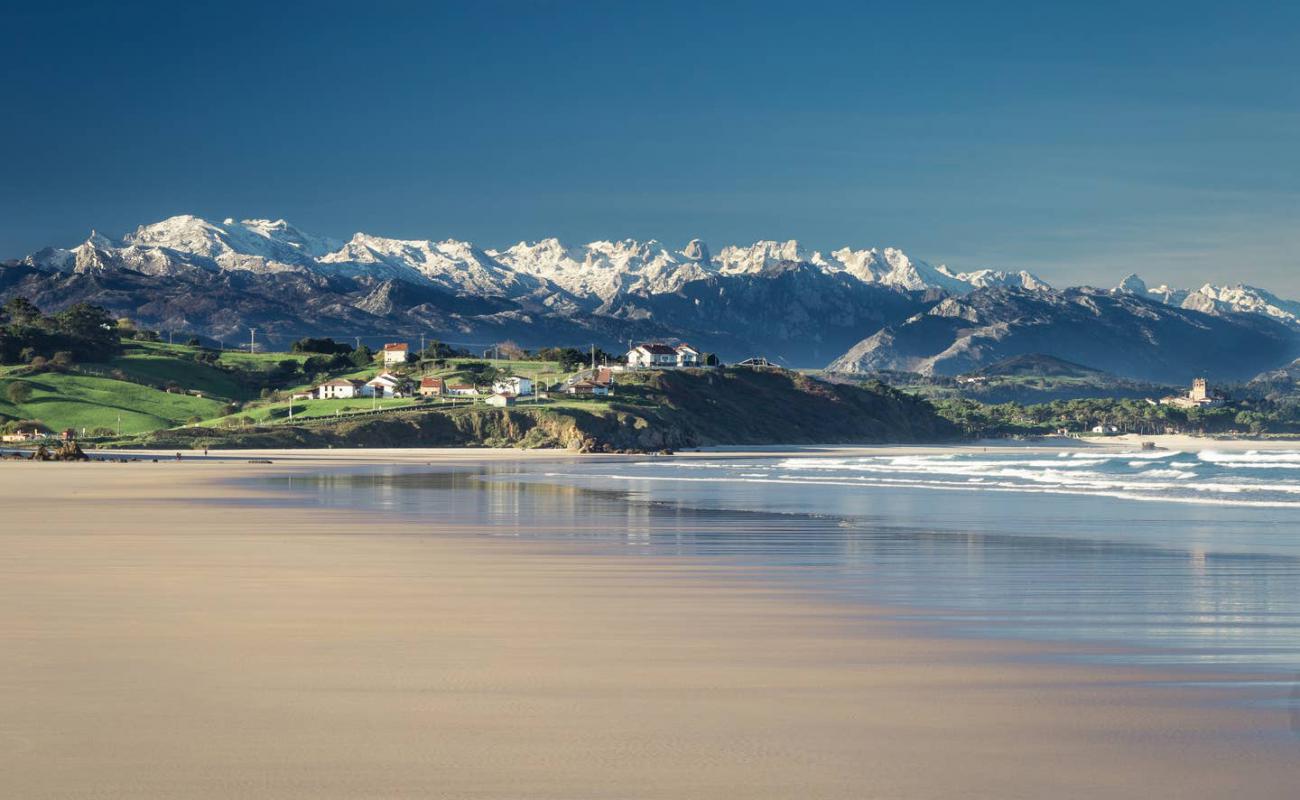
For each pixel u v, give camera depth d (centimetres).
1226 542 3303
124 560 2744
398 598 2103
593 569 2614
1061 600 2112
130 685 1348
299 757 1065
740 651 1585
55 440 16162
